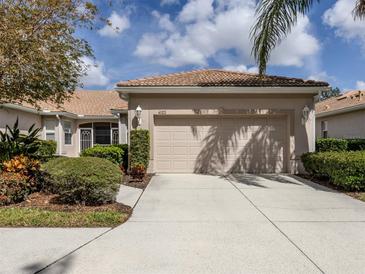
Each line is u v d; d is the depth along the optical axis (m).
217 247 4.75
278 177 11.94
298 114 12.86
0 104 11.54
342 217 6.44
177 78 14.04
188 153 13.16
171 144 13.16
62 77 10.44
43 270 3.97
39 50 8.73
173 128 13.15
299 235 5.30
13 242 4.93
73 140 22.67
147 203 7.79
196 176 12.30
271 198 8.33
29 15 8.79
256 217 6.47
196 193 9.04
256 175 12.48
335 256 4.41
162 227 5.78
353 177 8.84
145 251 4.60
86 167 7.17
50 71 9.69
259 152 13.14
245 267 4.07
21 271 3.94
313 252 4.55
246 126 13.20
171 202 7.90
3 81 9.48
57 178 7.07
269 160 13.14
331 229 5.63
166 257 4.38
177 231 5.54
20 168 8.17
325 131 22.06
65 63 9.81
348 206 7.39
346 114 19.02
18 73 8.88
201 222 6.11
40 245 4.81
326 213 6.76
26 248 4.69
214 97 12.83
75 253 4.51
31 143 10.91
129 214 6.69
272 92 12.59
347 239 5.09
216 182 10.91
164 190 9.48
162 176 12.29
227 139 13.19
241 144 13.18
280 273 3.90
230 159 13.17
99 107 23.70
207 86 12.40
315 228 5.69
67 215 6.27
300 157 12.70
